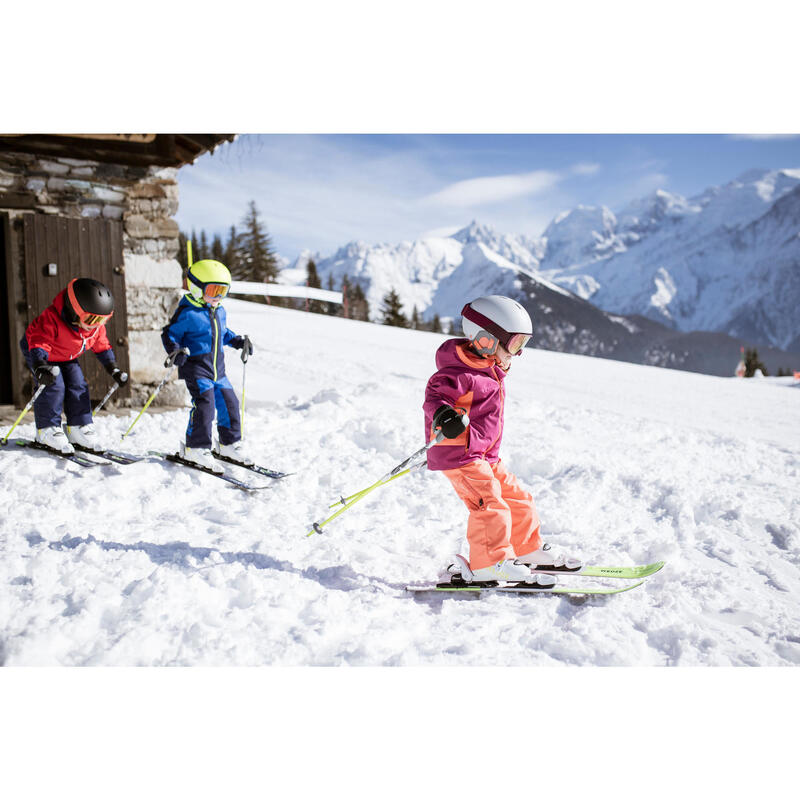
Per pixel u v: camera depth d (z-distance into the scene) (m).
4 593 3.21
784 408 13.80
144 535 4.14
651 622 3.19
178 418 7.21
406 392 10.91
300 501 5.07
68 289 5.33
